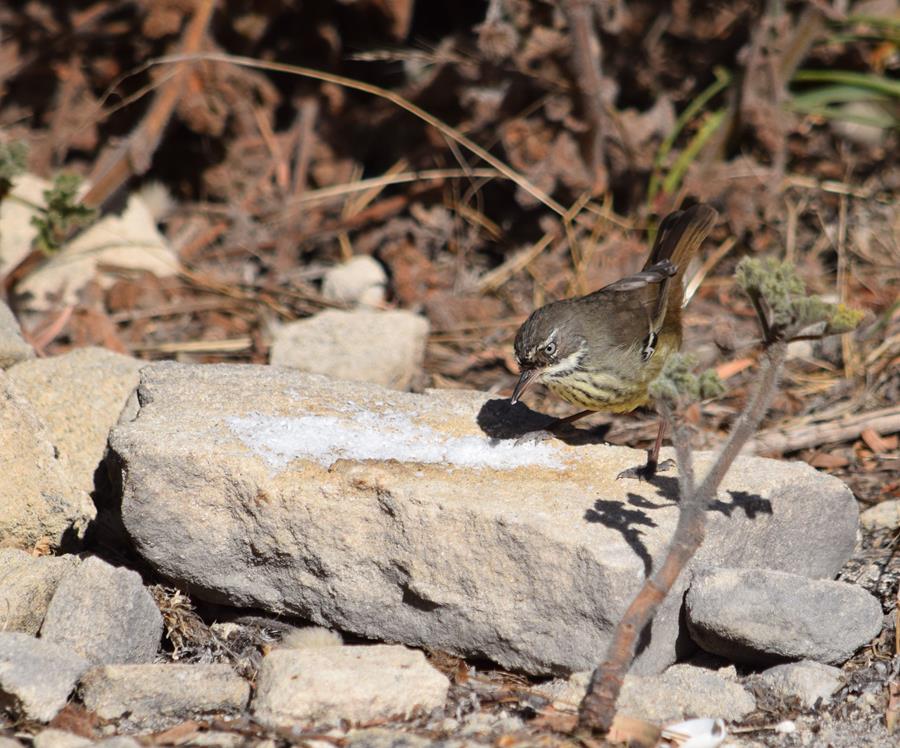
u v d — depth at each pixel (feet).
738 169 49.80
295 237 51.11
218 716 25.27
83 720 24.70
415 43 53.67
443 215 51.96
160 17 49.52
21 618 27.63
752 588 27.12
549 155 50.08
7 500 30.42
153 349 45.44
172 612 29.45
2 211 47.44
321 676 24.81
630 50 51.39
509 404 34.27
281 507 28.50
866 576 31.53
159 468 28.84
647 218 50.37
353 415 32.55
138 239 49.01
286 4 51.29
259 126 52.85
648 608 24.18
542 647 26.96
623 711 25.64
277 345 42.63
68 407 34.91
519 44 49.62
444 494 28.09
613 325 34.63
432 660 28.02
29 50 51.85
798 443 39.24
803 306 23.24
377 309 48.75
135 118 52.31
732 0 51.24
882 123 49.75
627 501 28.84
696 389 23.62
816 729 25.44
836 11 49.75
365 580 28.45
